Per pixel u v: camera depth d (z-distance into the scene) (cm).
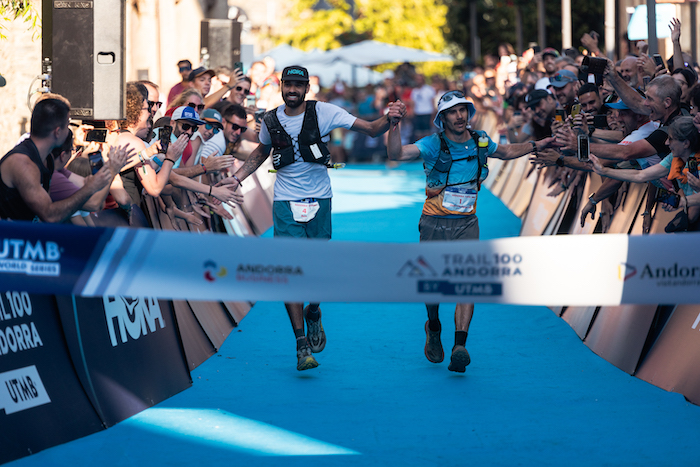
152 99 1239
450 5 5391
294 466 745
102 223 948
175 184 1063
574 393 965
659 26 1814
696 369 913
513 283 673
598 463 749
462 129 1021
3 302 752
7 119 1527
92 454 761
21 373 756
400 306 1518
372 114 5181
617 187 1215
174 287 684
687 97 1062
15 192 759
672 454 766
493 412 900
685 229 948
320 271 679
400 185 3712
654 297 668
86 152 1012
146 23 2512
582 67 1108
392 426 856
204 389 996
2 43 1511
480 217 2588
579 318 1288
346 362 1132
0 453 711
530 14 4472
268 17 7306
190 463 748
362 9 8256
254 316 1439
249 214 2180
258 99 2528
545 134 1549
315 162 1062
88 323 862
